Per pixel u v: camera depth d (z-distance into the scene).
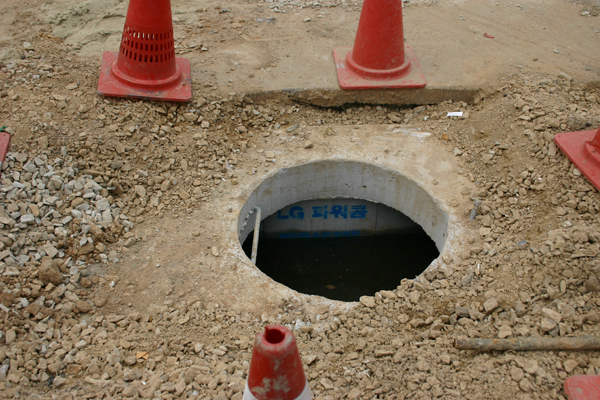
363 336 3.72
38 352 3.37
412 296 3.99
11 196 4.13
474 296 3.99
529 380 3.22
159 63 5.11
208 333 3.66
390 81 5.53
